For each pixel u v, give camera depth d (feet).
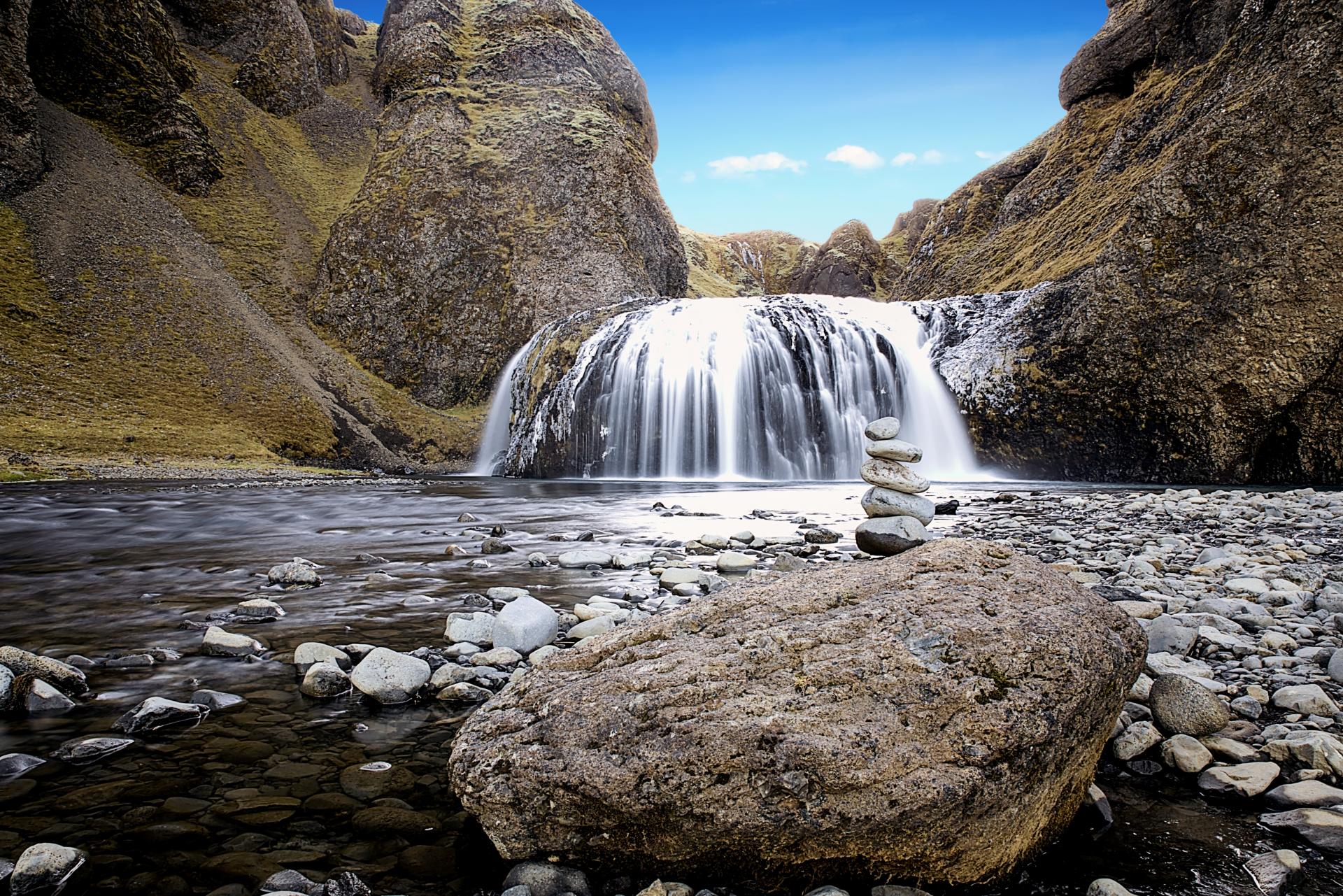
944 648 8.47
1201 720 10.27
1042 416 70.59
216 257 115.75
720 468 79.97
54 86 118.93
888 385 75.72
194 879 7.23
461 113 145.69
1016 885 7.59
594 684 8.61
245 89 158.61
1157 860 7.97
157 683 12.76
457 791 8.08
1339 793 8.73
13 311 81.30
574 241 133.90
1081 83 121.29
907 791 7.13
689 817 7.32
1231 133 61.82
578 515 39.93
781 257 289.12
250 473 72.33
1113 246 67.36
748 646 8.87
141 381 84.12
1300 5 61.31
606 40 169.68
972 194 154.92
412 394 121.29
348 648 14.38
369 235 129.80
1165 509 37.70
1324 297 58.18
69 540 31.17
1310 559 23.24
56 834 7.98
